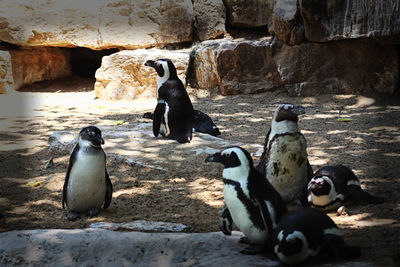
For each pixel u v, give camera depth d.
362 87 12.34
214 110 11.84
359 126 9.97
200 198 6.45
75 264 4.43
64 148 8.30
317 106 11.84
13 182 7.08
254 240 4.44
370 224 5.21
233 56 12.82
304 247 4.01
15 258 4.46
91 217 5.79
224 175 4.46
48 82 15.30
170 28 14.42
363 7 11.48
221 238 4.74
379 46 12.07
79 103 12.88
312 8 11.91
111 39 14.44
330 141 8.96
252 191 4.33
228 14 14.57
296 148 5.82
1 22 14.34
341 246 4.09
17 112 11.82
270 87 12.95
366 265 3.99
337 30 11.85
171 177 7.23
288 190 6.03
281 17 12.31
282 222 4.15
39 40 14.43
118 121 10.71
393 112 10.98
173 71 9.09
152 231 5.17
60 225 5.54
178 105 8.71
